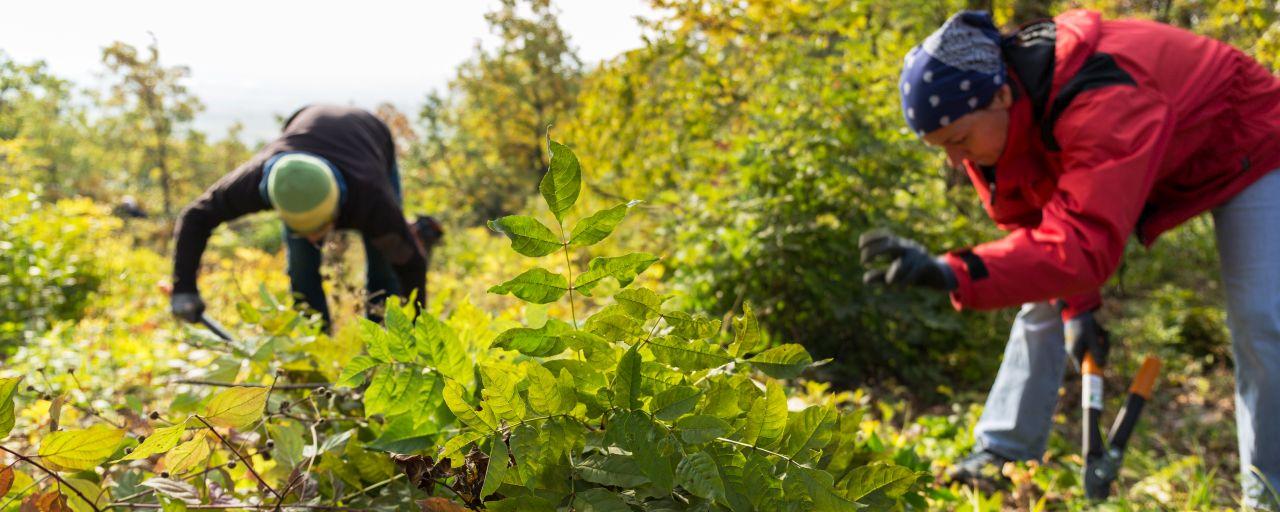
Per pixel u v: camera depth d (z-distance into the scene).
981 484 2.54
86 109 49.78
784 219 4.26
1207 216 6.85
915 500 1.26
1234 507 2.51
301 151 3.07
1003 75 2.12
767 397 0.85
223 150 50.41
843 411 1.10
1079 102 2.00
